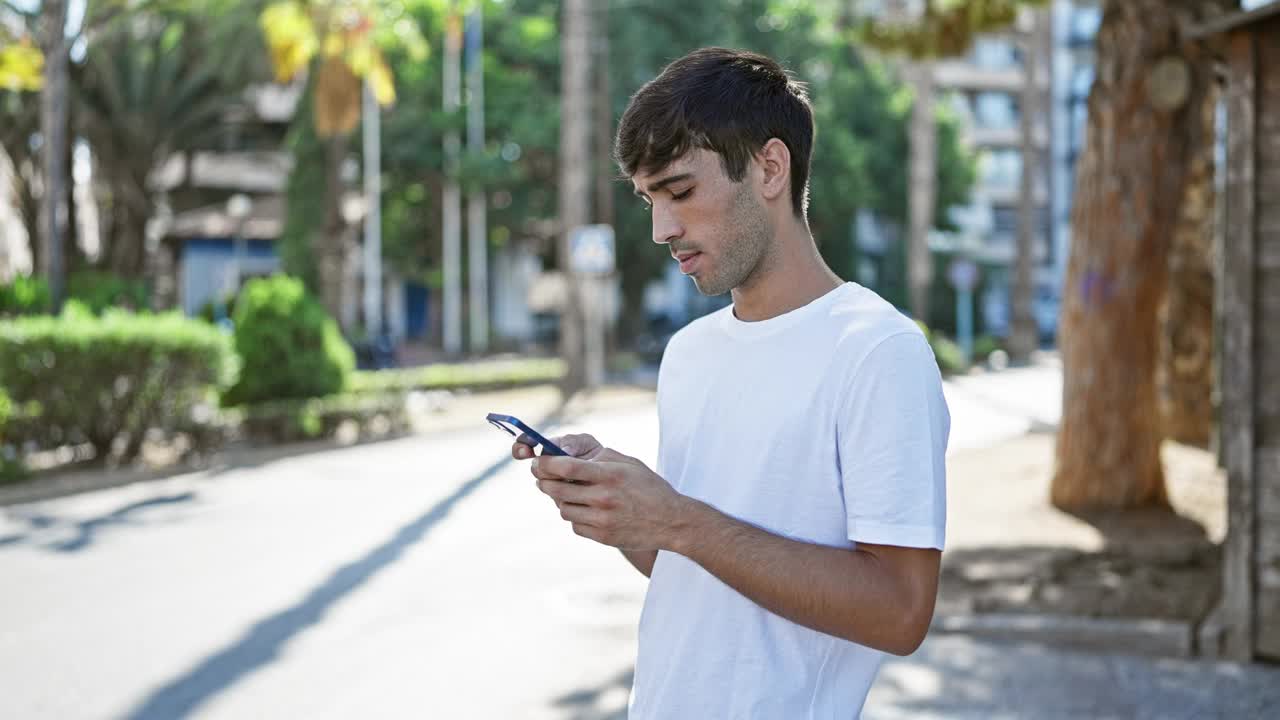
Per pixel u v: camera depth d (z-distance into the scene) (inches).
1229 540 206.2
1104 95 306.8
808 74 1558.8
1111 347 313.1
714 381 64.8
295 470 473.1
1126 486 315.0
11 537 332.8
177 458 493.0
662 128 60.4
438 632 233.0
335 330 623.2
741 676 62.3
